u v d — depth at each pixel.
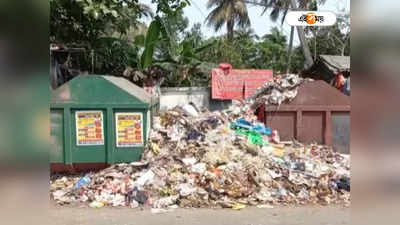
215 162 6.07
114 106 6.20
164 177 5.78
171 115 7.83
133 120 6.24
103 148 6.19
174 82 16.12
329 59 15.66
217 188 5.59
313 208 5.23
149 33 13.07
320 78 16.23
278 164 6.25
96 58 12.05
